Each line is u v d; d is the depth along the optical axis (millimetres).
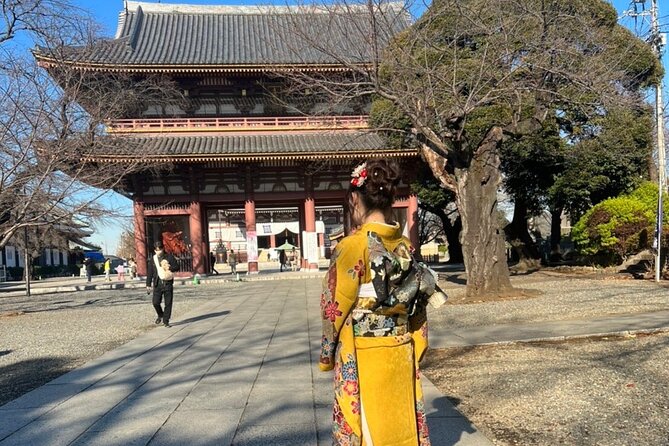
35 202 12422
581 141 17891
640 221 15750
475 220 11742
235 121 25844
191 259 25141
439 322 8594
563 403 4242
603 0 15117
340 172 26125
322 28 15531
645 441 3414
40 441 3807
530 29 11508
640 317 8000
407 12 14141
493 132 11688
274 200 26219
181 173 25000
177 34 29656
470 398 4531
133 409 4535
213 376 5676
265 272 30422
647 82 16328
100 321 11203
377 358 2139
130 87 22234
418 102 11508
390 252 2178
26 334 9750
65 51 13828
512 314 9008
